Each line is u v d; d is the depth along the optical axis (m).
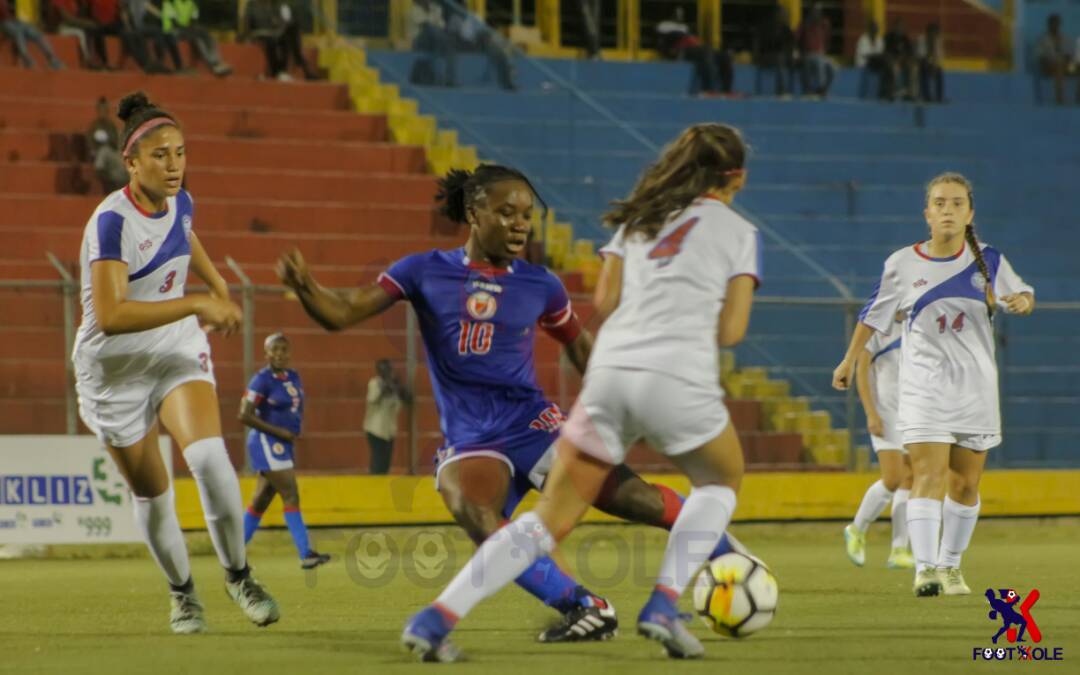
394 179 76.12
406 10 89.38
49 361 58.31
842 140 92.69
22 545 51.62
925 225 87.62
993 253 31.78
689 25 100.00
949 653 21.23
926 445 31.80
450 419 22.28
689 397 18.89
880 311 32.16
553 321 22.94
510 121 85.38
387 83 86.62
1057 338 74.56
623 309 19.47
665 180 19.80
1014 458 67.50
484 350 22.02
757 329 68.38
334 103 81.94
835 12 101.94
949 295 31.39
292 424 45.88
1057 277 88.00
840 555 50.00
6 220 68.69
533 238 74.69
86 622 27.83
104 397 24.25
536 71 90.56
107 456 52.62
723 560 22.44
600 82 94.56
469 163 79.75
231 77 81.31
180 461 57.94
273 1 82.12
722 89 93.50
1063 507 62.69
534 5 98.00
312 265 70.12
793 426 65.19
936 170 92.62
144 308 22.78
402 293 22.05
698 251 19.25
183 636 24.69
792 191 87.94
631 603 31.08
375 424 58.03
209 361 25.09
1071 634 24.03
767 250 80.44
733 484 19.75
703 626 25.02
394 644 23.03
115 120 75.56
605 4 99.00
